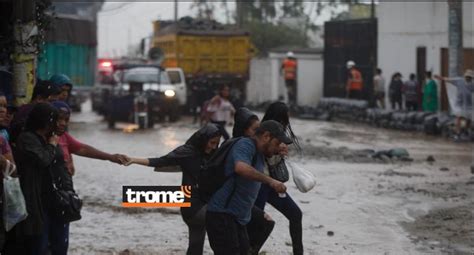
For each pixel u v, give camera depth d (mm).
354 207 27578
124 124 65250
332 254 20953
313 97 91375
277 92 92312
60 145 17031
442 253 21156
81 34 74812
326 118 73875
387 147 47406
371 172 36344
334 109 76312
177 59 79500
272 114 18562
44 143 15758
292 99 84312
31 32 21234
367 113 68312
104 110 69062
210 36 79938
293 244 18578
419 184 32688
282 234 23312
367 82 78562
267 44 114812
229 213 15641
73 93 76375
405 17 70750
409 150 46062
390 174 35656
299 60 91125
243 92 80688
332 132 59000
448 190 31156
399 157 41531
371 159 41219
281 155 16734
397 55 72312
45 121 15672
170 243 21969
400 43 71750
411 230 23969
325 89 86875
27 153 15477
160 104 61375
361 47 79750
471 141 51438
